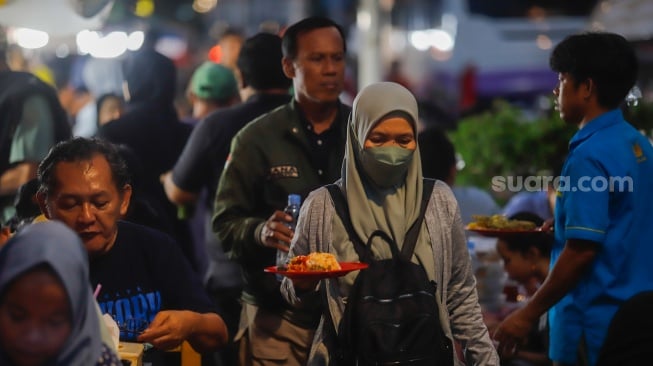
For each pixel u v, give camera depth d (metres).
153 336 9.37
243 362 12.41
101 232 9.12
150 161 16.39
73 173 8.98
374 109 9.41
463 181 19.31
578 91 10.88
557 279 10.64
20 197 11.11
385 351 8.77
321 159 12.29
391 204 9.61
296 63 12.33
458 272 9.84
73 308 6.62
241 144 12.31
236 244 11.96
